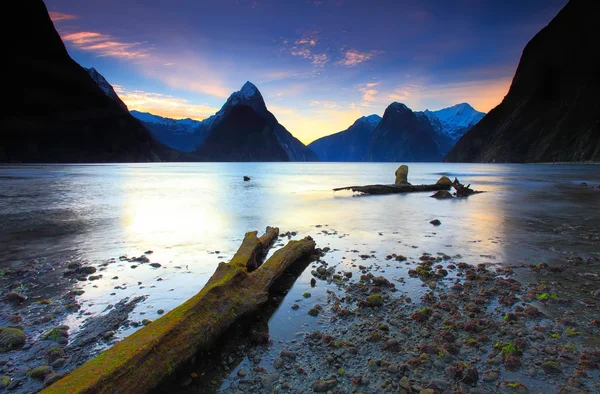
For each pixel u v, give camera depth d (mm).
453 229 12477
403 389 3533
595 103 153375
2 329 4582
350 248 9633
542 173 69375
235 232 11867
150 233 11688
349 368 3930
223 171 91875
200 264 8016
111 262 8203
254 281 5961
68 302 5789
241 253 7438
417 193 27875
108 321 5070
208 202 21297
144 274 7270
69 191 29094
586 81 165375
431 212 16906
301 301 5875
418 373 3791
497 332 4703
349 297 6023
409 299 5918
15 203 20500
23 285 6590
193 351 3990
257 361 4090
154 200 22469
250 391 3523
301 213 16547
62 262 8211
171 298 5949
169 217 15203
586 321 4977
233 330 4836
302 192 29078
